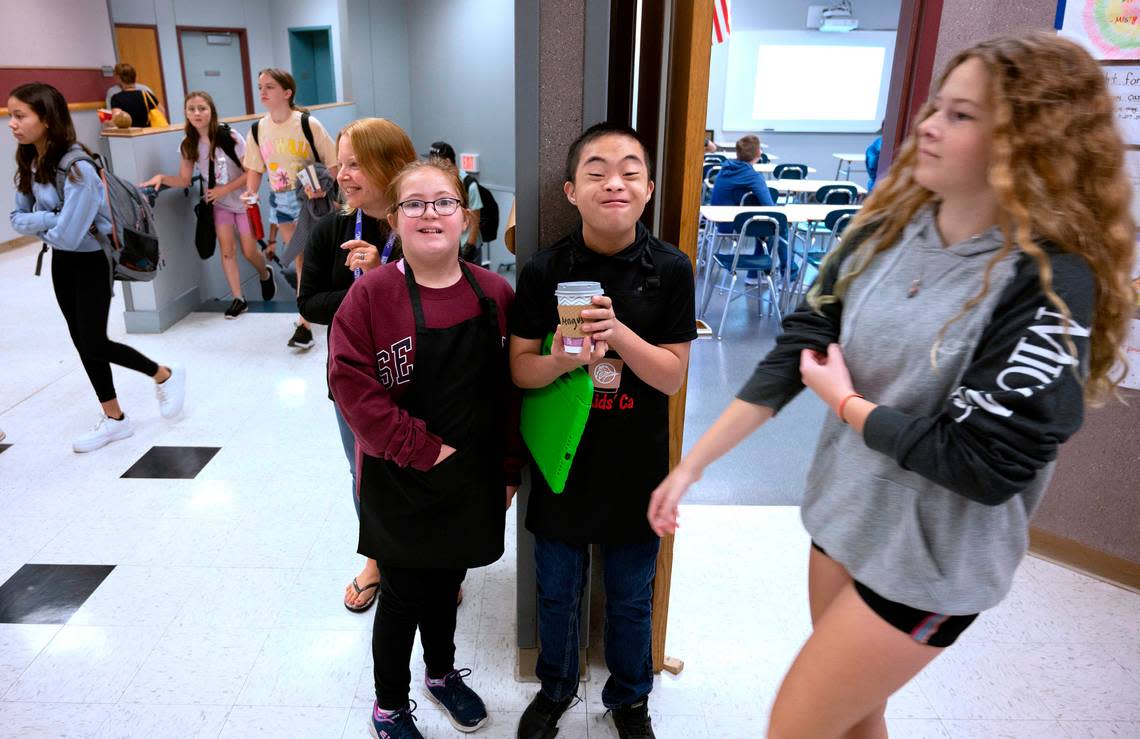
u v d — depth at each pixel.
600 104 1.48
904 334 1.02
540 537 1.57
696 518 2.68
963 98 0.92
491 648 2.01
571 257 1.38
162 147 4.55
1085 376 0.89
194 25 9.96
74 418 3.36
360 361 1.35
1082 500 2.38
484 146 7.22
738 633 2.10
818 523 1.16
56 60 7.56
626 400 1.43
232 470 2.93
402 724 1.66
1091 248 0.89
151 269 3.17
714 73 10.09
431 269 1.38
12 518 2.58
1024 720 1.82
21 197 2.80
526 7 1.42
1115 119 0.89
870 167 5.75
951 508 0.99
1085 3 2.08
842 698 1.10
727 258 5.07
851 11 9.97
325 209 3.58
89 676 1.89
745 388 1.18
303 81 10.80
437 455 1.38
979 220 0.98
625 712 1.70
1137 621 2.18
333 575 2.31
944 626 1.04
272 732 1.74
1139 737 1.78
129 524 2.56
